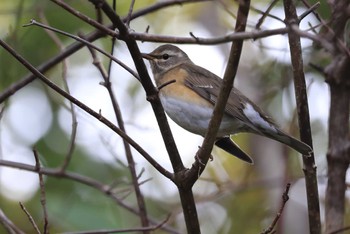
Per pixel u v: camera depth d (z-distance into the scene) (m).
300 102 8.87
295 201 13.66
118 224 13.06
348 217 13.55
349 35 9.61
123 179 13.84
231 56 7.75
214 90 11.26
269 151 15.26
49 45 14.92
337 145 9.43
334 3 8.69
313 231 8.87
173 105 11.38
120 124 10.61
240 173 15.60
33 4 14.55
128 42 8.01
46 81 8.19
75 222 13.01
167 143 8.81
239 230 15.37
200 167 8.63
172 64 12.16
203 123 11.29
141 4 16.42
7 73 14.69
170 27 17.72
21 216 13.84
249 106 10.75
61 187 14.13
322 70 9.59
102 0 7.68
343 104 9.47
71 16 14.80
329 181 9.45
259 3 15.01
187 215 8.99
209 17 17.56
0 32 14.92
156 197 15.70
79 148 14.80
